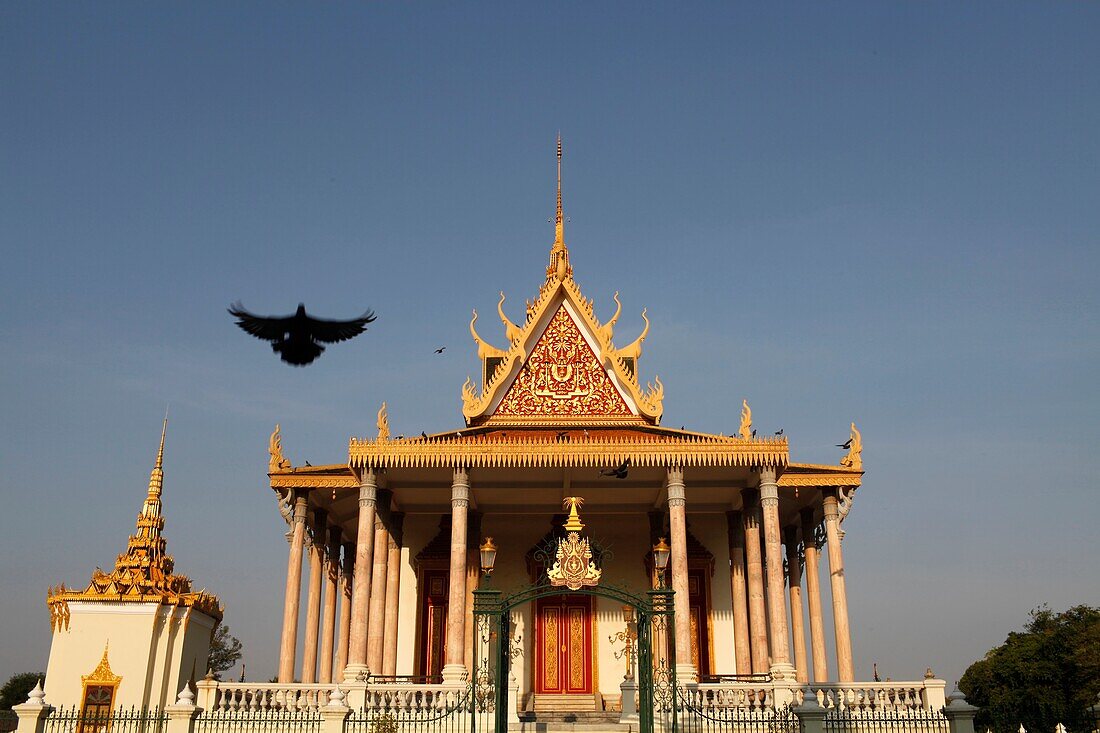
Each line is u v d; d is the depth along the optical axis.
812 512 35.41
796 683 25.97
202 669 35.56
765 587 36.09
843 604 31.80
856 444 33.31
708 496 34.53
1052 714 48.06
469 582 34.97
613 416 33.47
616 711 32.72
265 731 23.33
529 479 32.50
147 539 36.28
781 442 29.28
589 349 34.72
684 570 28.14
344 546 38.72
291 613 31.39
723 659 35.09
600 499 34.81
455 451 29.39
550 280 35.53
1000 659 52.22
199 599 34.91
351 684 25.67
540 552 30.77
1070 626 50.62
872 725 23.20
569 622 35.44
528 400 33.94
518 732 24.39
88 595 33.12
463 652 27.67
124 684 32.19
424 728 24.25
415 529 36.56
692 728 23.72
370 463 29.34
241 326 10.81
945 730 22.53
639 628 22.47
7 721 26.75
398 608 33.97
